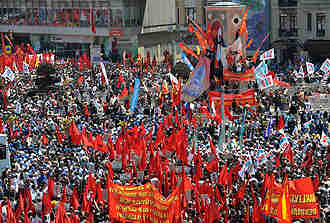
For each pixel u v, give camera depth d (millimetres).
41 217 62219
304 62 168875
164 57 191875
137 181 70562
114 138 92250
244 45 113062
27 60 162375
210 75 107750
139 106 116562
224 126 92125
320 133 94000
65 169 73938
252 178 67375
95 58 169625
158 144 82688
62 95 130375
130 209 56438
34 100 126500
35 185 70062
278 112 110188
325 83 141250
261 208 56750
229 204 60906
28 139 90000
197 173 69438
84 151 82188
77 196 64062
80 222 58406
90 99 128750
